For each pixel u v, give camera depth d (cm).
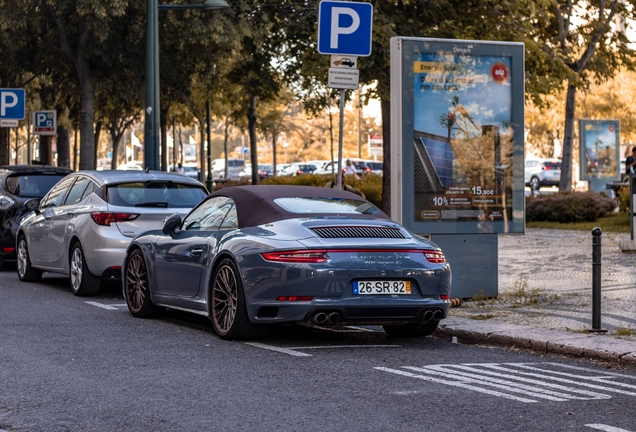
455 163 1158
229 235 888
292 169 7919
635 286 1266
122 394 639
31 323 997
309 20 2880
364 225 859
